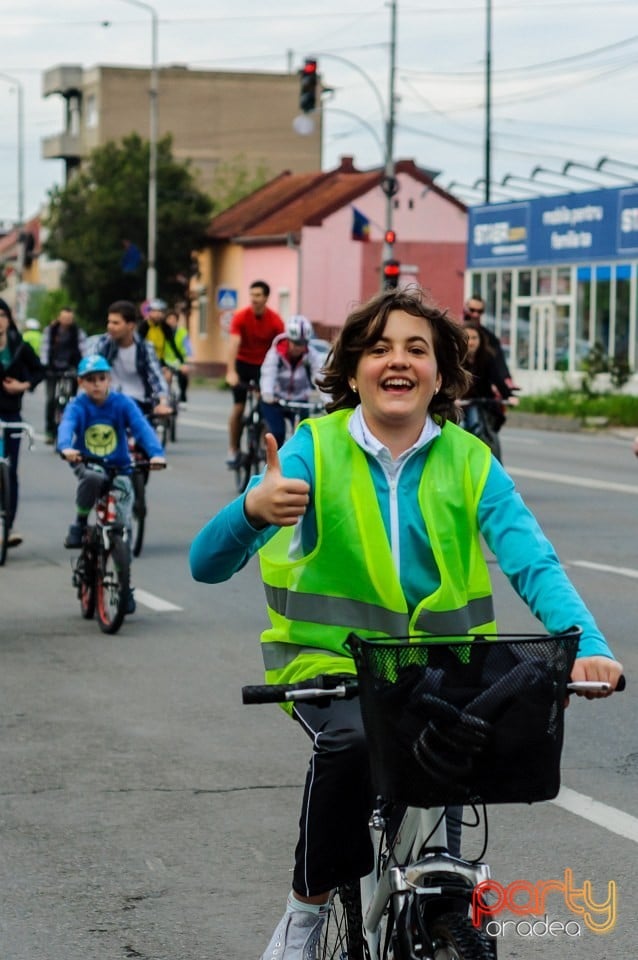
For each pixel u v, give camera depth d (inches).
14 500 661.9
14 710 401.1
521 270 2423.7
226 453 1192.2
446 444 189.8
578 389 1993.1
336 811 181.8
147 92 4475.9
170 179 3499.0
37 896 266.4
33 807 316.5
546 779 161.9
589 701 410.6
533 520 187.0
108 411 535.5
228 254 3548.2
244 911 258.8
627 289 2172.7
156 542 721.0
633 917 255.4
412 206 3307.1
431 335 190.1
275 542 191.8
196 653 474.9
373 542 185.5
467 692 159.5
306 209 3385.8
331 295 3267.7
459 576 186.4
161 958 239.0
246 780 335.9
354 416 190.7
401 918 170.9
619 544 703.7
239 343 917.2
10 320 657.6
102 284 3457.2
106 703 409.1
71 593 590.9
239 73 4547.2
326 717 184.1
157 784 332.8
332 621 186.5
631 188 2158.0
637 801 319.9
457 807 189.3
